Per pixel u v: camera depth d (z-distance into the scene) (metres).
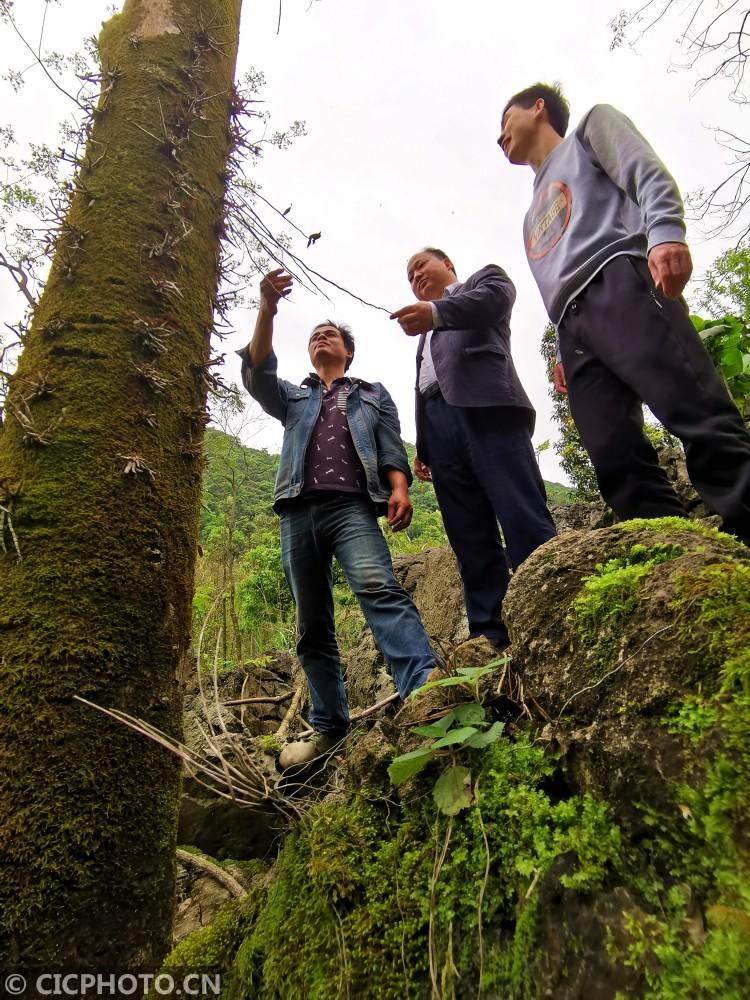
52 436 1.21
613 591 0.86
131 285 1.39
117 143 1.55
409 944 0.83
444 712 1.07
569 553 1.02
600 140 1.61
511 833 0.80
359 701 3.73
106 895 1.00
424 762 0.89
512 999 0.67
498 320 1.94
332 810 1.10
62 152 1.52
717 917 0.53
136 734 1.12
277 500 2.22
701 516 3.02
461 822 0.89
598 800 0.74
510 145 2.02
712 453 1.25
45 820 0.96
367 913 0.89
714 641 0.69
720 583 0.74
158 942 1.08
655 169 1.38
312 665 2.18
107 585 1.15
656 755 0.67
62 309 1.35
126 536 1.21
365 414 2.34
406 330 1.81
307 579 2.17
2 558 1.12
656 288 1.41
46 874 0.94
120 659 1.13
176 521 1.33
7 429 1.26
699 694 0.67
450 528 2.07
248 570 6.46
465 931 0.78
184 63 1.71
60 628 1.08
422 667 1.71
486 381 1.90
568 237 1.64
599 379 1.55
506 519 1.77
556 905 0.68
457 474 2.06
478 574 2.01
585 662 0.84
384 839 1.01
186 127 1.62
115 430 1.26
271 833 2.27
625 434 1.50
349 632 5.00
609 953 0.60
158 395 1.35
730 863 0.56
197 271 1.57
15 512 1.15
